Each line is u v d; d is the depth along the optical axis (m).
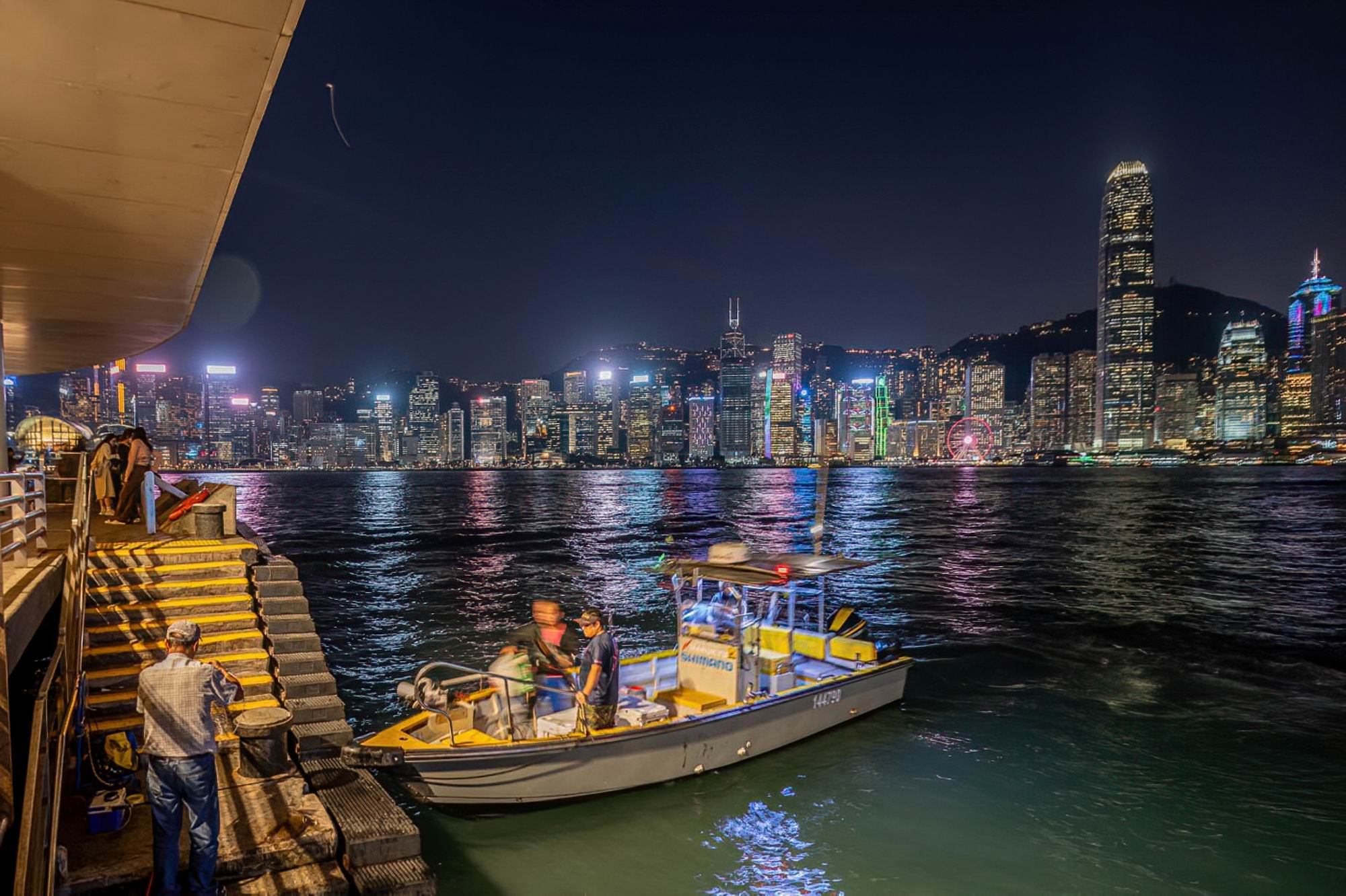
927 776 10.45
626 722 9.74
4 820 3.81
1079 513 74.19
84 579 7.62
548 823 8.91
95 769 6.21
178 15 3.29
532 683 9.07
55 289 8.10
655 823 8.96
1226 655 17.98
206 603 9.27
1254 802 9.76
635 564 36.94
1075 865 8.20
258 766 6.98
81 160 4.76
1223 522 61.66
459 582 30.89
